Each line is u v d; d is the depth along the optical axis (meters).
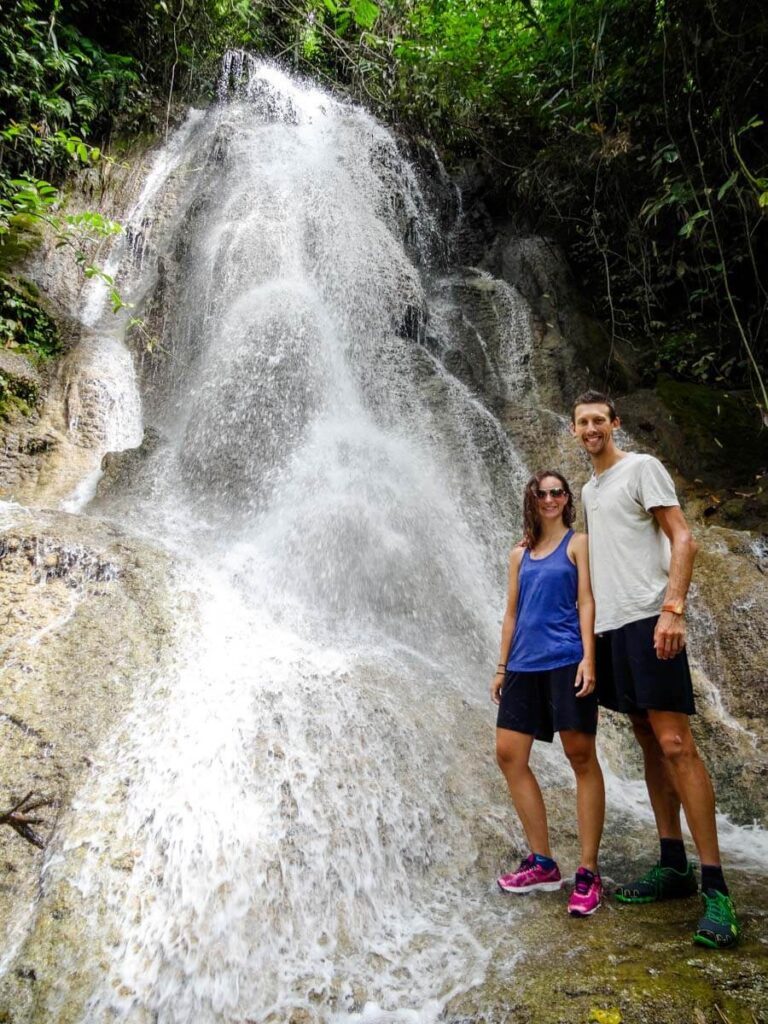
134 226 8.20
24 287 6.54
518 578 2.88
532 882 2.69
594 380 7.48
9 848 2.43
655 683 2.38
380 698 3.50
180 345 6.81
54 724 2.81
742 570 4.81
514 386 7.44
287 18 10.98
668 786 2.61
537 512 2.89
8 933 2.23
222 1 10.28
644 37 6.43
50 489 5.21
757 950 2.15
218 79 10.52
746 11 5.39
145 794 2.66
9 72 7.83
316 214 7.60
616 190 7.77
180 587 3.78
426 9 10.52
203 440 5.47
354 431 5.80
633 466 2.60
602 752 3.94
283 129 9.23
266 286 6.62
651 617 2.44
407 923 2.58
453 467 5.84
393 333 7.11
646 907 2.50
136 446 5.98
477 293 8.26
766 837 3.32
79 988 2.12
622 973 2.06
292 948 2.39
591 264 9.10
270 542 4.62
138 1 9.66
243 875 2.52
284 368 5.79
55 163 8.15
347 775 3.00
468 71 9.64
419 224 9.16
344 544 4.55
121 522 4.64
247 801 2.75
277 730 3.08
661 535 2.56
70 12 9.26
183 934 2.31
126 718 2.93
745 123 5.93
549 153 8.60
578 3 6.91
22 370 5.82
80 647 3.19
